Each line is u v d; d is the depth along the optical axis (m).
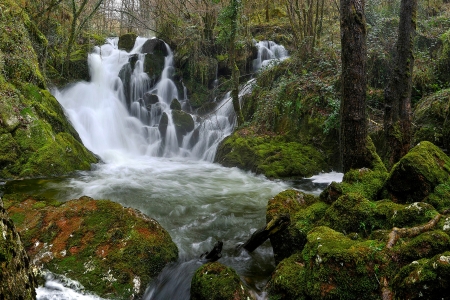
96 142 10.80
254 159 9.13
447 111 7.21
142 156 11.20
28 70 8.84
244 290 3.33
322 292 2.92
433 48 9.99
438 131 7.25
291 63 11.55
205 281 3.36
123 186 7.02
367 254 2.89
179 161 10.68
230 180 8.20
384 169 5.02
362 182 4.63
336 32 13.67
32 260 3.78
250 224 5.46
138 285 3.74
